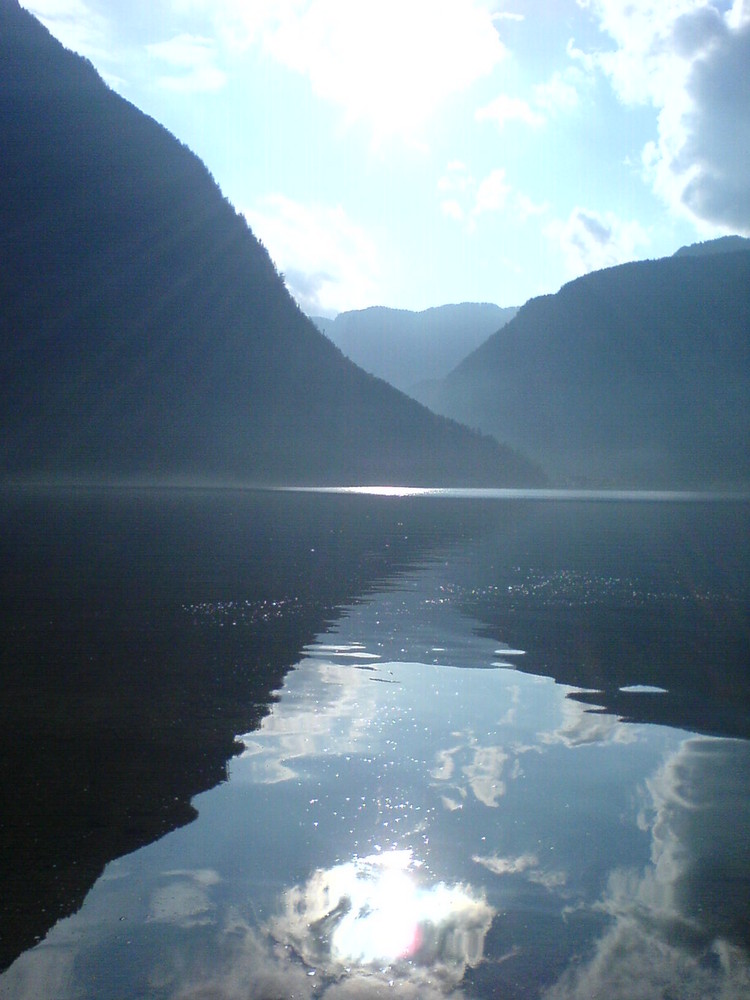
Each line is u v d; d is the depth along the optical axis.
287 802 5.77
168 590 14.82
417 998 3.79
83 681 8.59
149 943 4.18
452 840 5.26
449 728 7.36
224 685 8.58
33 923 4.33
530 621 12.59
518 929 4.38
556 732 7.32
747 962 4.13
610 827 5.48
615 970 4.01
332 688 8.55
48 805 5.61
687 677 9.27
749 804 5.87
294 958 4.11
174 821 5.45
